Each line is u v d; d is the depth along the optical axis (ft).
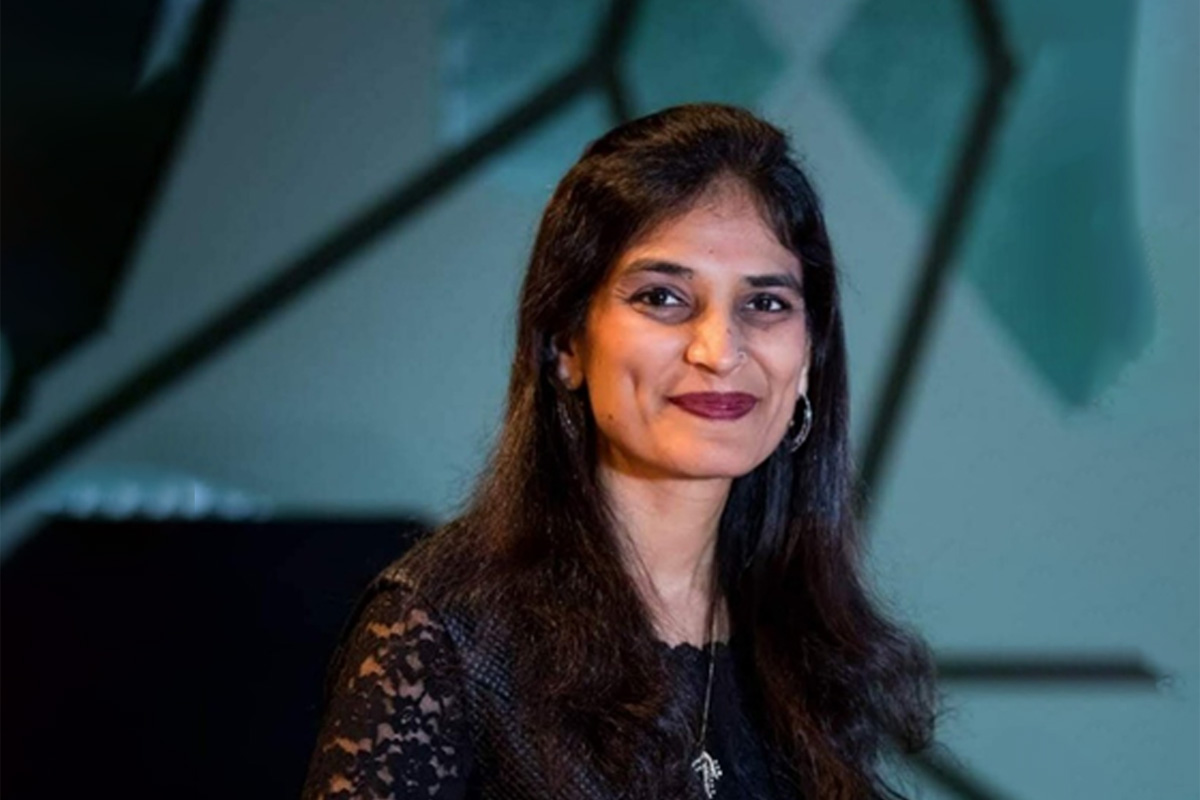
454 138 14.47
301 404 14.40
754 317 6.48
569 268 6.49
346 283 14.43
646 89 14.47
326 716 6.16
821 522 7.38
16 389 14.32
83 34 14.35
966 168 14.42
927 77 14.47
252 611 14.23
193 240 14.44
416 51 14.46
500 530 6.58
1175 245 14.33
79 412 14.35
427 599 6.23
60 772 14.02
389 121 14.44
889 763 7.96
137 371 14.39
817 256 6.75
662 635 6.77
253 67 14.46
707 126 6.56
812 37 14.48
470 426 14.35
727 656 7.01
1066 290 14.42
